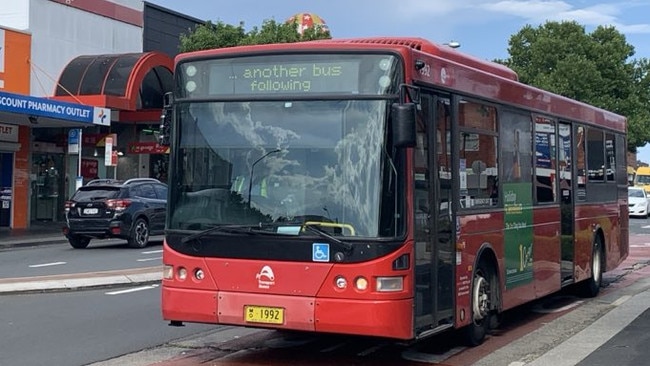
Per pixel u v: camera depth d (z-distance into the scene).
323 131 7.39
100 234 21.05
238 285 7.45
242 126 7.70
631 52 56.41
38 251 20.80
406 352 8.97
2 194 28.58
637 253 23.27
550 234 11.48
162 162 36.41
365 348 9.17
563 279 12.09
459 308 8.52
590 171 13.59
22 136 28.97
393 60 7.29
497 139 9.69
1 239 23.80
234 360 8.50
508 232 9.92
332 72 7.44
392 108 7.04
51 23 31.03
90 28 33.22
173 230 7.81
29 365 8.15
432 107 8.02
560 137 12.13
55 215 31.31
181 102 7.96
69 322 10.68
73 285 13.75
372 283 7.04
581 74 52.75
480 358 8.68
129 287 14.25
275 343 9.48
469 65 9.91
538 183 11.09
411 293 7.25
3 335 9.72
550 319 11.55
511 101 10.17
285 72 7.59
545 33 56.50
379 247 7.06
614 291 14.88
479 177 9.13
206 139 7.81
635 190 45.12
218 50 7.88
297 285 7.24
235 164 7.66
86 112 27.06
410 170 7.32
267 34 36.94
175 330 10.23
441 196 8.12
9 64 28.88
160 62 31.47
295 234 7.26
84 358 8.52
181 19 39.38
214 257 7.57
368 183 7.17
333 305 7.12
